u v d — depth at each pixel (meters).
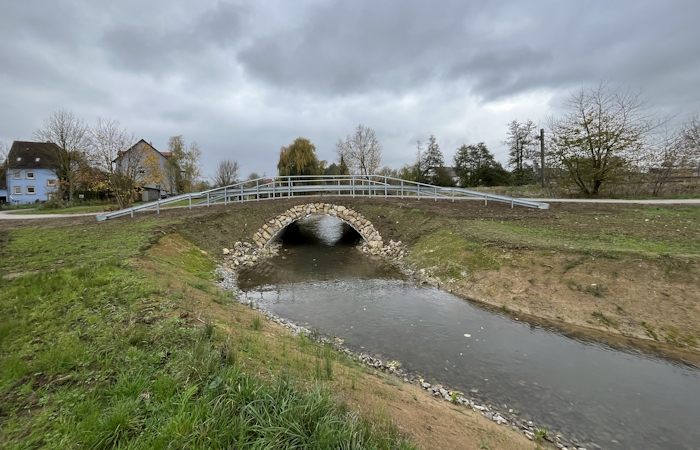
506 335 7.41
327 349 5.97
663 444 4.34
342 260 15.55
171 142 38.22
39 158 42.53
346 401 3.79
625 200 17.00
